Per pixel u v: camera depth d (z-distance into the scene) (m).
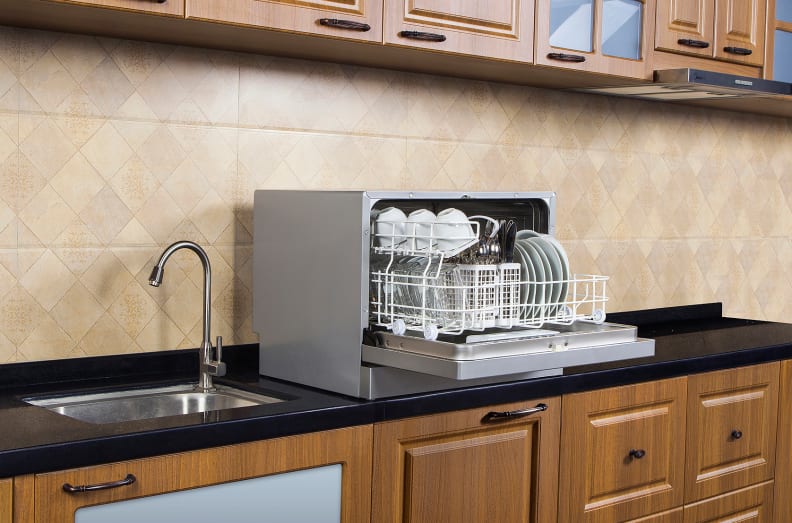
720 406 2.63
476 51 2.33
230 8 1.93
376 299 2.12
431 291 2.09
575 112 3.09
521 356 1.91
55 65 2.08
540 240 2.25
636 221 3.30
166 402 2.12
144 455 1.61
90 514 1.56
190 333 2.32
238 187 2.37
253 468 1.74
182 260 2.29
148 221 2.23
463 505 2.08
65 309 2.13
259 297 2.23
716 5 2.90
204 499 1.69
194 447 1.66
